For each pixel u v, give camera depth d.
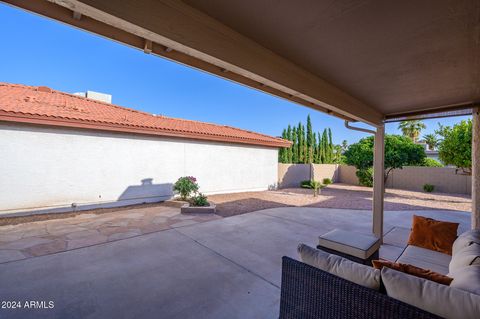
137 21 1.58
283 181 15.38
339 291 1.75
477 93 3.72
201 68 2.54
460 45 2.28
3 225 5.75
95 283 3.14
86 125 7.31
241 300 2.80
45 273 3.38
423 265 2.96
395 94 3.84
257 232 5.48
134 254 4.10
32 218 6.41
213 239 4.94
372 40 2.24
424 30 2.04
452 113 4.70
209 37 1.98
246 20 2.01
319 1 1.71
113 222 6.18
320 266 1.96
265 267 3.66
